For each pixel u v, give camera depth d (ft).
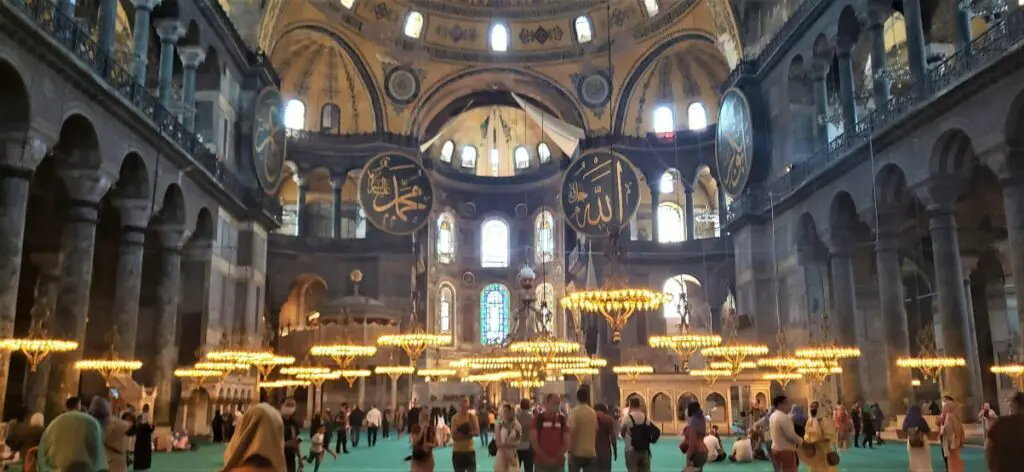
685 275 109.60
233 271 79.46
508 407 31.30
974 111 48.73
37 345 41.14
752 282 82.74
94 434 15.89
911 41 56.85
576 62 112.57
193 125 69.72
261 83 84.94
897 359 60.23
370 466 47.24
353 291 107.86
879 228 61.41
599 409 27.37
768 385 76.43
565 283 120.78
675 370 92.53
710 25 98.89
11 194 40.37
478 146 131.34
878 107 61.26
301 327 113.29
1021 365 45.60
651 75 111.14
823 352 57.52
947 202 53.72
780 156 80.33
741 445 47.83
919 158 55.01
